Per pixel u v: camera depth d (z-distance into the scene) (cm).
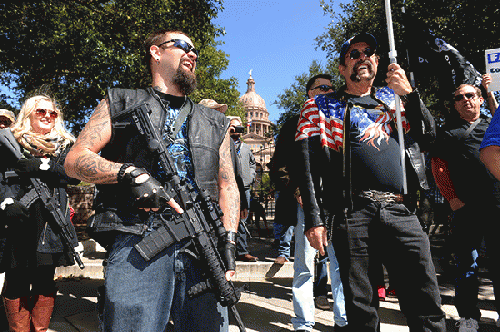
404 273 177
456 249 296
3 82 1219
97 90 1110
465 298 286
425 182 188
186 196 137
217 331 144
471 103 279
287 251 445
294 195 268
